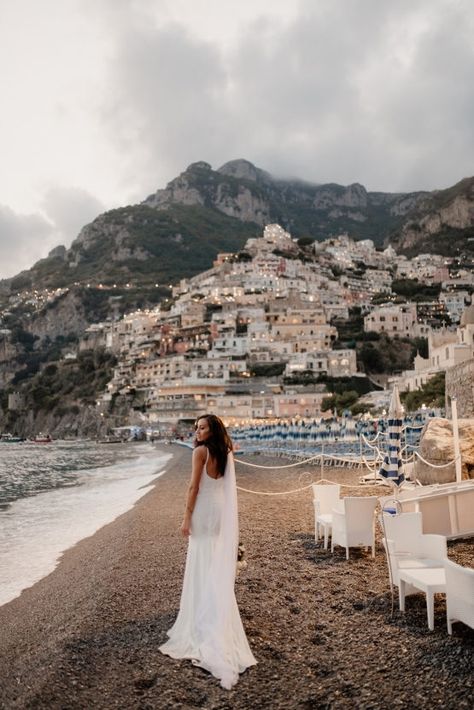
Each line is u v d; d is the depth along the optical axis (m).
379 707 5.11
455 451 14.52
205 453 6.73
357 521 10.55
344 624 7.15
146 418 154.88
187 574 6.82
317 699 5.34
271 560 10.78
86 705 5.47
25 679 6.34
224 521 6.64
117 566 12.12
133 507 22.92
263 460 47.31
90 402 190.50
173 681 5.81
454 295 195.62
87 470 55.25
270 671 5.95
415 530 7.84
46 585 11.83
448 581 6.45
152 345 189.75
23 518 22.34
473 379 35.16
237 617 6.46
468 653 5.92
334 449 36.66
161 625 7.52
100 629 7.69
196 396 144.50
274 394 136.25
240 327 179.88
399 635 6.61
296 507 18.48
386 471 13.58
